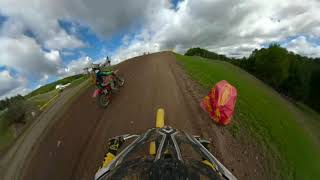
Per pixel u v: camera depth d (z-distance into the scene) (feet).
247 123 45.88
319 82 242.17
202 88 60.80
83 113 53.78
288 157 40.98
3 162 47.06
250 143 37.32
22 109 70.64
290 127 66.03
